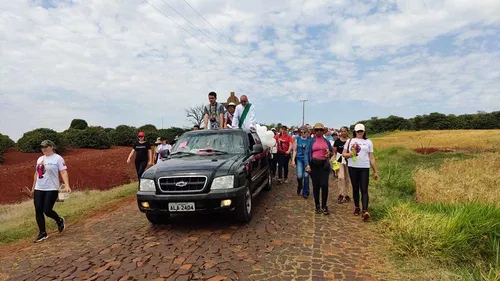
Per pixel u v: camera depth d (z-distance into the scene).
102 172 20.38
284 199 8.66
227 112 10.54
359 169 6.64
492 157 12.27
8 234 6.71
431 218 4.91
